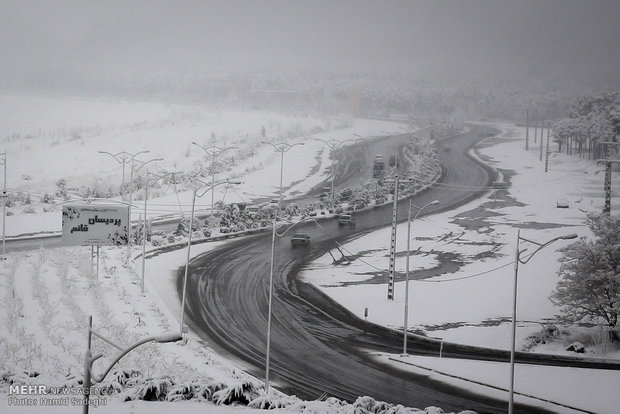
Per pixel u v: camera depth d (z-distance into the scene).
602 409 38.06
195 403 30.91
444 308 60.59
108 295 57.97
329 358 47.56
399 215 103.75
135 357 39.94
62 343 41.97
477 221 97.38
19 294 55.09
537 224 94.12
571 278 52.25
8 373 34.41
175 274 68.81
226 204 107.31
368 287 66.75
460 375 44.09
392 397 39.62
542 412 37.56
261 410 30.17
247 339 51.22
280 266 74.31
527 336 52.72
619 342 50.94
